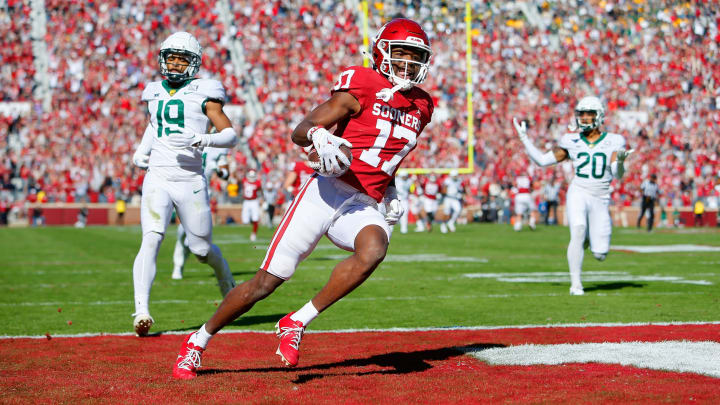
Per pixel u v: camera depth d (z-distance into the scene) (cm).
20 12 10706
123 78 10450
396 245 5591
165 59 1967
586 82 10856
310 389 1291
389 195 1439
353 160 1313
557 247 5338
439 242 5925
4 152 9688
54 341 1831
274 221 9462
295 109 10312
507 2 10956
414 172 7575
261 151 9744
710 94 10812
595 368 1442
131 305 2547
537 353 1602
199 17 10975
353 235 1307
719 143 10369
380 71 1351
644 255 4659
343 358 1597
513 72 10675
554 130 10462
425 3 10444
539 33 10981
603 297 2647
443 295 2741
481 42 10650
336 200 1323
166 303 2591
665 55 11012
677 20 11162
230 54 10800
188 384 1337
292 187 4756
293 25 10869
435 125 10012
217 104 1953
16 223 9412
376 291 2866
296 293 2841
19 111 10062
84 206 9456
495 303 2517
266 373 1440
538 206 9744
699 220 9331
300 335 1310
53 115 10106
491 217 9906
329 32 10862
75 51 10556
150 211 1955
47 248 5341
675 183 9925
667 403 1161
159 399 1230
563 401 1184
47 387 1320
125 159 9831
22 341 1830
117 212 9575
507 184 9938
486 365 1498
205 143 1798
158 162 1972
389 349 1689
